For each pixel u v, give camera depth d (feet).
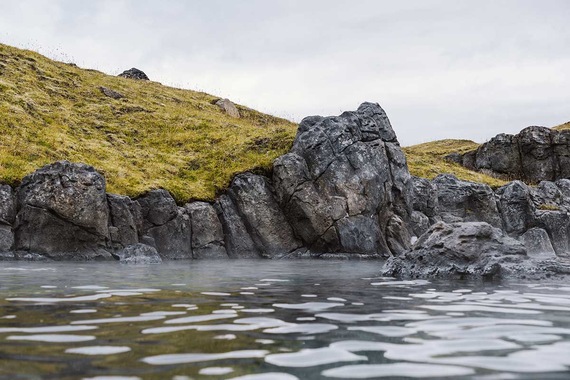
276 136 114.93
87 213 75.15
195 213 88.63
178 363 14.19
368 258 93.40
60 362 14.15
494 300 28.99
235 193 94.99
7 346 16.07
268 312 24.03
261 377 12.92
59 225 73.82
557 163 173.47
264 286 37.14
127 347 16.14
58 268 54.13
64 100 133.39
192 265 64.49
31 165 85.40
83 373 13.03
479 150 184.75
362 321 21.54
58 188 74.43
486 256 45.52
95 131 120.78
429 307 26.03
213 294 31.71
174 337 17.84
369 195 97.76
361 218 95.91
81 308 24.80
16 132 98.89
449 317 22.71
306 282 40.65
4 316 22.07
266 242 92.73
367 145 102.17
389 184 102.53
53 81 141.18
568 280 40.91
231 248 90.63
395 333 18.89
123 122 131.13
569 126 256.73
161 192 86.69
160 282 39.70
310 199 94.73
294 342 17.20
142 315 22.80
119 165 100.53
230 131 133.18
